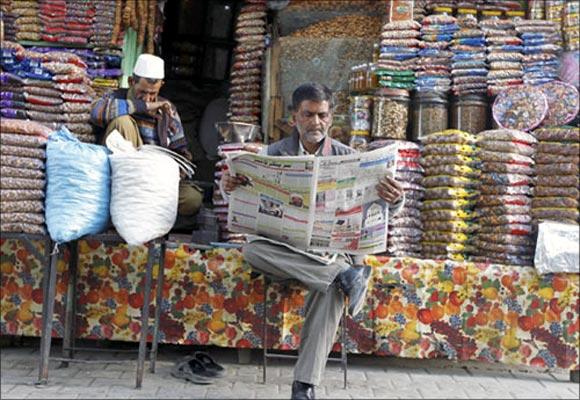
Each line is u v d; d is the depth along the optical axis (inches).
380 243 136.6
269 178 135.2
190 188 169.2
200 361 152.6
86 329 160.4
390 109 187.5
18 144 138.7
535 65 190.1
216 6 275.9
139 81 171.6
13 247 161.0
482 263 160.6
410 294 158.7
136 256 159.6
